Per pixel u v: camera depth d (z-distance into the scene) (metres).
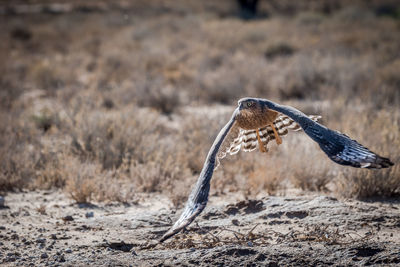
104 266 8.66
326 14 80.88
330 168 14.38
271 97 26.97
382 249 8.85
